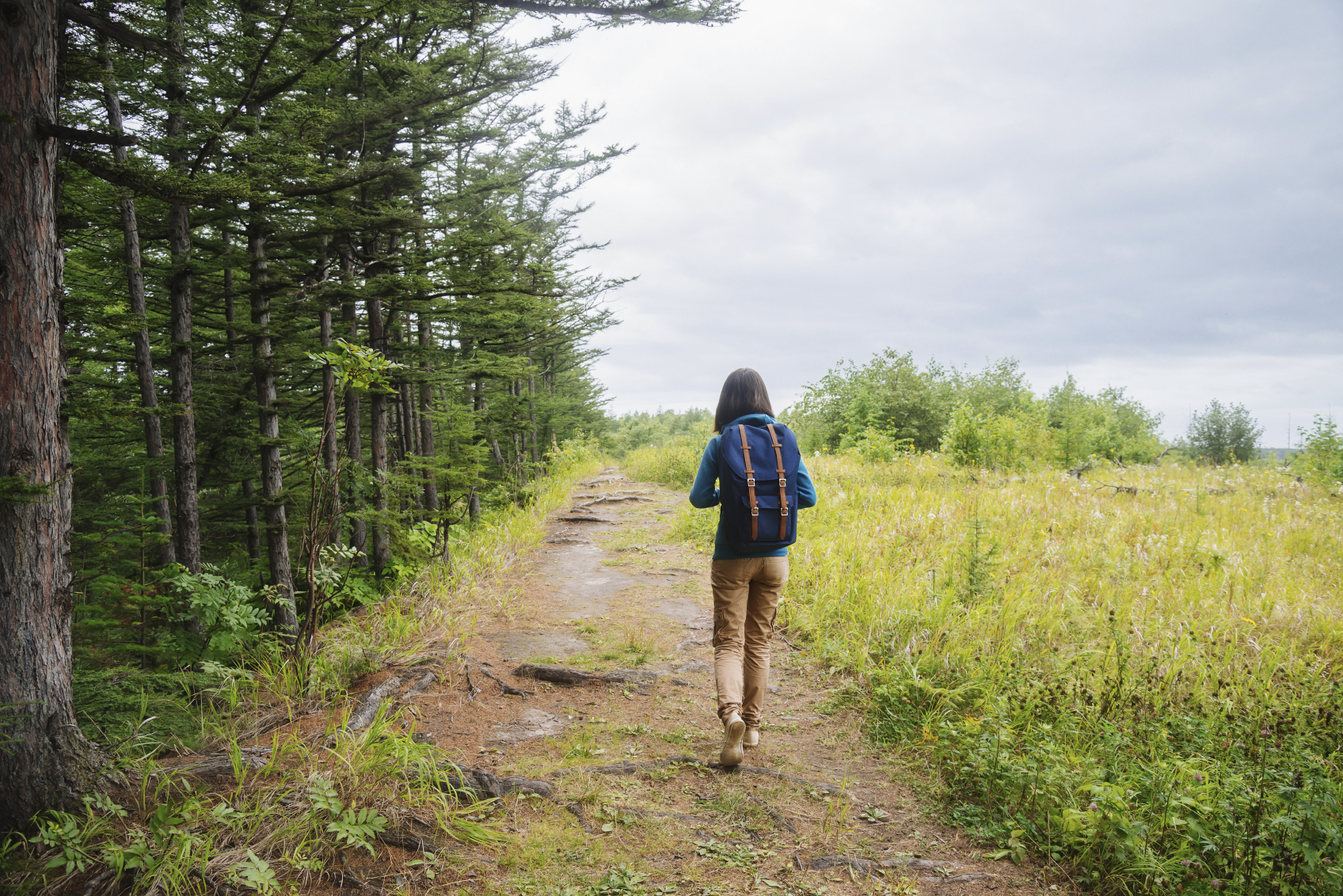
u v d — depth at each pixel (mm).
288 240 6895
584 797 3029
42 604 2717
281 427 9930
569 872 2541
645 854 2674
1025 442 15867
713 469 3500
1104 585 5859
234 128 5699
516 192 13164
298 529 9055
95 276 7973
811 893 2469
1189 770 2926
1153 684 3961
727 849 2719
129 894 2311
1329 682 4016
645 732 3752
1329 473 13148
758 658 3543
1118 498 10602
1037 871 2609
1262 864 2439
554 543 9578
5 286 2635
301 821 2625
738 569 3396
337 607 7227
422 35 7961
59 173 3162
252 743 3533
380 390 7508
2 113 2525
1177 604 5453
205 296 9117
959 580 5551
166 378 9023
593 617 5992
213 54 6250
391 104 6914
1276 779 2904
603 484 16953
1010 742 3250
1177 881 2426
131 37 3262
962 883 2539
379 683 4230
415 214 6812
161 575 5977
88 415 2977
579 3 4449
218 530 10461
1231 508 9789
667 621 5852
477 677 4465
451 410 8453
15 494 2547
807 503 3490
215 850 2490
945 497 9398
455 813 2797
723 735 3754
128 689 3926
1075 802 2859
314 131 5109
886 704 4020
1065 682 3867
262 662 4832
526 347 13352
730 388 3639
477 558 8094
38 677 2689
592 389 28703
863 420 20297
